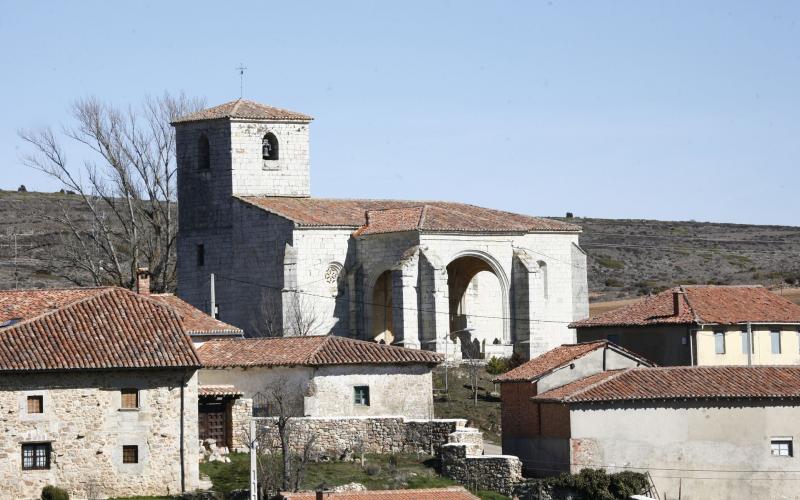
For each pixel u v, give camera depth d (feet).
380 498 262.88
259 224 472.85
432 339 453.17
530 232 493.77
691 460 326.24
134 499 287.69
